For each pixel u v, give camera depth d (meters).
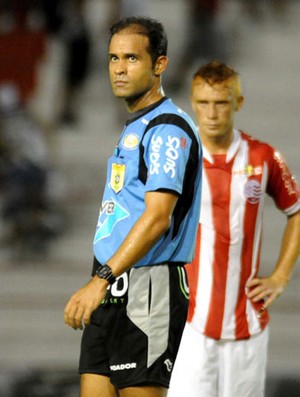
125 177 14.87
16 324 33.84
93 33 50.44
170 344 15.02
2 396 26.95
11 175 37.09
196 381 18.38
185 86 47.62
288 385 28.41
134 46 14.77
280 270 18.64
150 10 54.12
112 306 14.95
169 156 14.50
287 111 46.47
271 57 50.50
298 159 43.16
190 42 47.66
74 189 40.94
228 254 18.25
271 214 39.31
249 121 45.59
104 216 15.09
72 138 44.31
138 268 14.88
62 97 45.19
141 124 14.90
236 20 52.47
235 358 18.36
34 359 31.92
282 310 34.38
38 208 37.41
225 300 18.28
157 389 14.94
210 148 18.41
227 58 48.28
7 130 37.25
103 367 15.28
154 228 14.23
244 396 18.47
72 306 13.98
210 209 18.27
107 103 47.25
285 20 53.84
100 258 14.99
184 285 15.21
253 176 18.34
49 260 37.25
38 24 45.22
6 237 37.88
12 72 44.56
